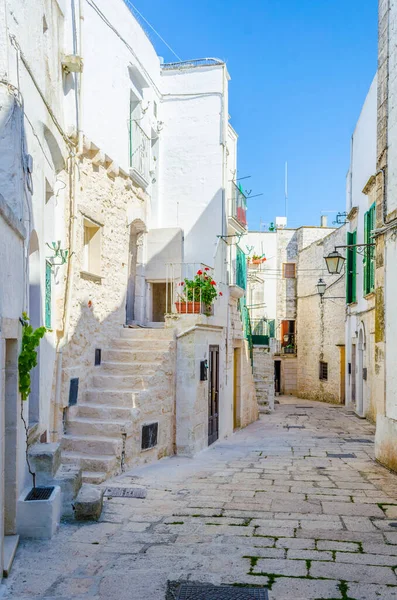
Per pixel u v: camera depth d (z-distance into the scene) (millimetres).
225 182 13453
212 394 11609
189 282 10672
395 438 8367
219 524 5488
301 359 29469
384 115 9758
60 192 8062
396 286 8703
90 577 4242
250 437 13312
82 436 7945
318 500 6441
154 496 6562
